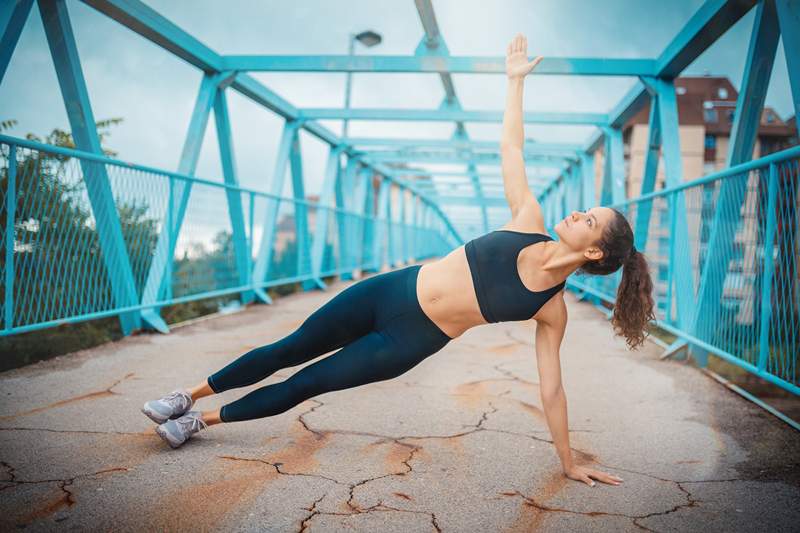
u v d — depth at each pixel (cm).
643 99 729
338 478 205
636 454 240
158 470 207
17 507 174
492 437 255
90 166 424
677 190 468
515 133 221
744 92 431
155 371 368
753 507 191
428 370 386
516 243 195
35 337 421
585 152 1134
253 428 258
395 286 203
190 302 648
